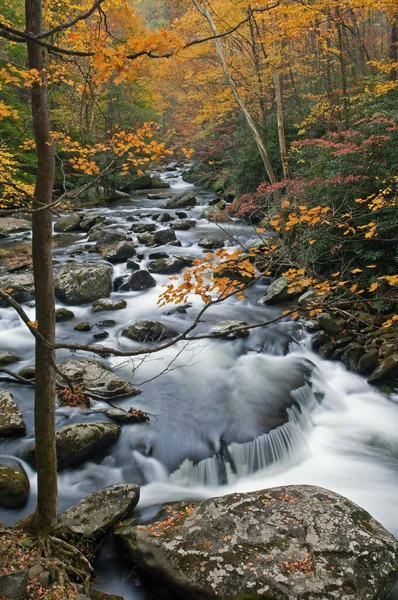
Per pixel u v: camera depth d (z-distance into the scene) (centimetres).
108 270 1028
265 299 955
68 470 489
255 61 1274
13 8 918
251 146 1548
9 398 571
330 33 1205
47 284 328
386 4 843
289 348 776
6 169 778
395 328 761
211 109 1677
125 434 541
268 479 516
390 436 599
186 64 1712
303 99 1642
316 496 409
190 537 374
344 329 800
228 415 582
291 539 362
